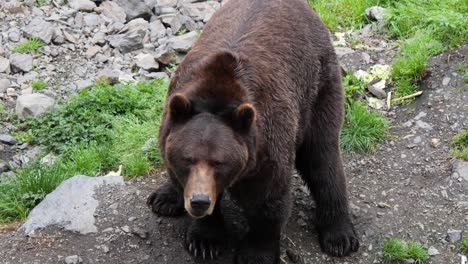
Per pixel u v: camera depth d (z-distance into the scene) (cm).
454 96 1370
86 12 1769
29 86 1555
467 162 1242
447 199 1192
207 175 856
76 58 1639
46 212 1140
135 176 1252
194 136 862
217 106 884
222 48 963
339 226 1124
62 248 1084
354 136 1315
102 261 1064
